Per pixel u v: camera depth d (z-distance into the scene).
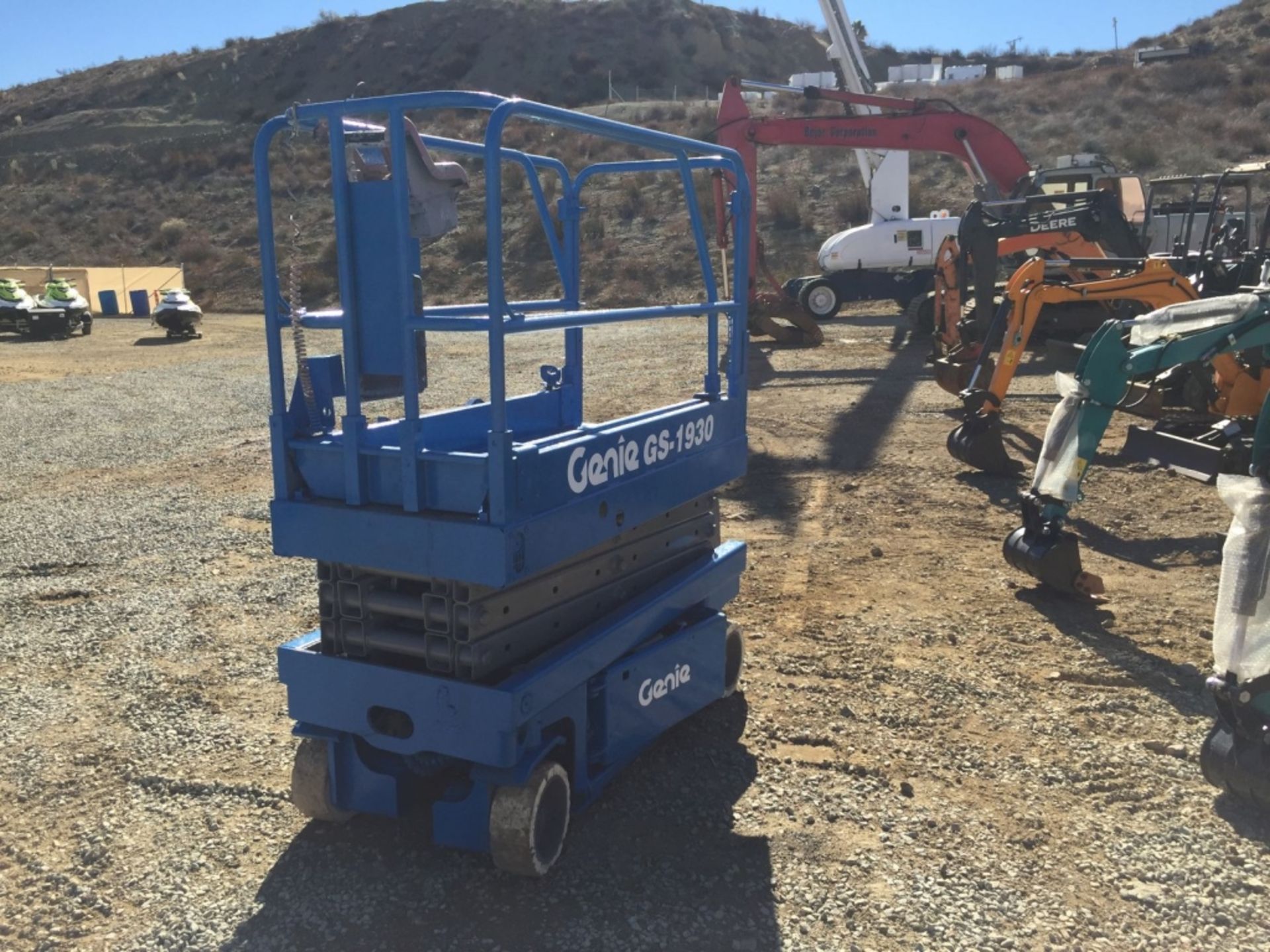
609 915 3.31
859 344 19.30
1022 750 4.39
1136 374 5.88
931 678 5.11
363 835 3.81
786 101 47.38
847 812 3.91
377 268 3.20
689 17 73.44
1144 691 4.95
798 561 7.03
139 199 48.41
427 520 3.17
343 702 3.48
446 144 3.87
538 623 3.50
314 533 3.37
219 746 4.55
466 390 14.91
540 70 68.12
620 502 3.68
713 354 4.47
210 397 15.64
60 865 3.68
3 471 10.71
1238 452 6.75
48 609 6.39
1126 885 3.46
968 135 18.58
